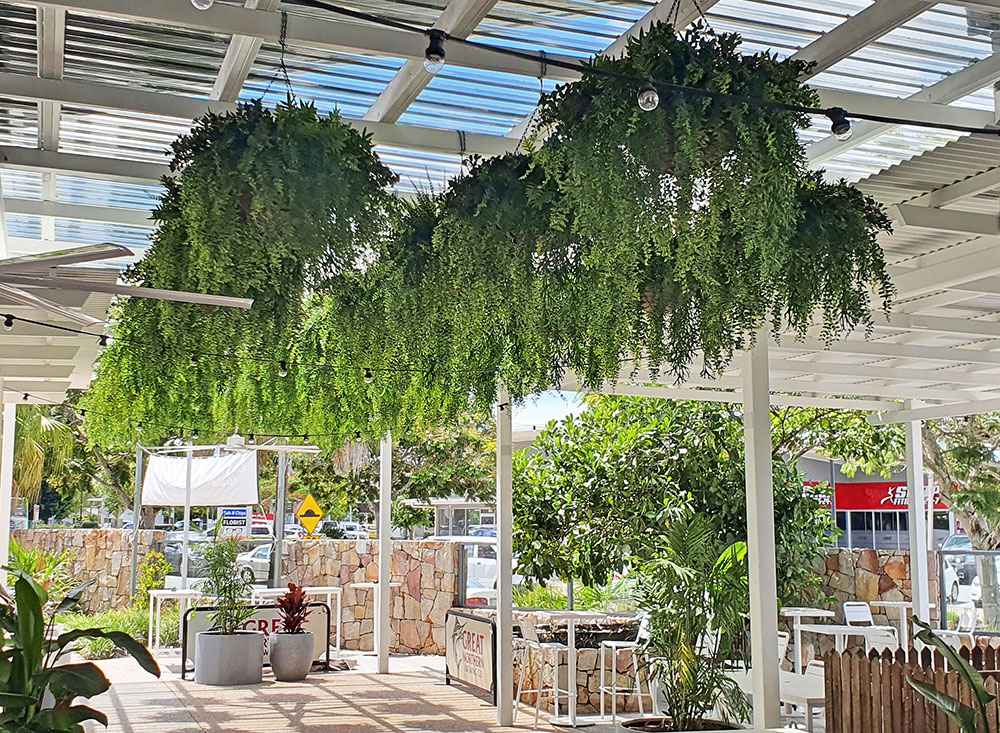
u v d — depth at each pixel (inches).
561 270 167.5
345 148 165.8
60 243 331.3
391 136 211.5
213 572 433.1
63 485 835.4
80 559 619.2
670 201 134.1
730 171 133.3
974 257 217.6
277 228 157.8
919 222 197.6
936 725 223.1
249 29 158.2
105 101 188.9
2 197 253.4
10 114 223.0
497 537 342.0
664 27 136.3
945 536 784.9
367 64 193.0
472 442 762.2
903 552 464.8
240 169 154.6
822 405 413.7
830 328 162.9
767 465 255.9
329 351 247.9
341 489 783.1
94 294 229.5
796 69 139.4
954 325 284.7
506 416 342.3
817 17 171.9
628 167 132.0
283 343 202.1
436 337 197.3
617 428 446.3
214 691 402.3
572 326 174.1
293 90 206.1
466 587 525.0
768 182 133.2
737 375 345.7
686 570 256.2
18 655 206.5
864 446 494.9
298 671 432.8
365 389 265.9
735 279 146.8
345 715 351.3
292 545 561.0
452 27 166.4
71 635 213.9
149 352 201.2
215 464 528.4
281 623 477.4
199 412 274.7
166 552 641.0
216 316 173.2
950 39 177.9
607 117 131.4
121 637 215.3
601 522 432.1
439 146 215.3
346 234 165.5
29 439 685.3
